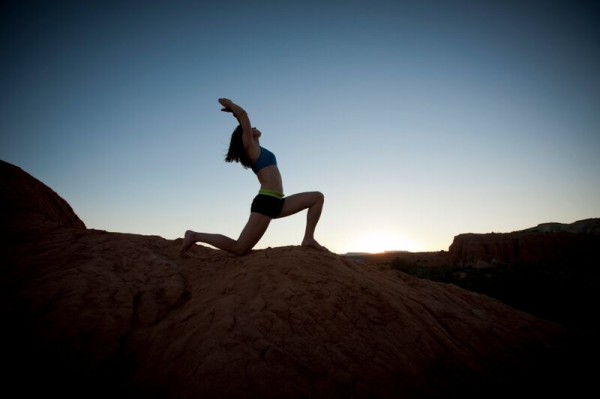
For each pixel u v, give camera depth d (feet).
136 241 14.08
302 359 7.26
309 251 12.69
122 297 9.53
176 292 10.46
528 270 167.63
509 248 234.58
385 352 8.37
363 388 7.07
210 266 12.96
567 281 114.42
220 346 7.09
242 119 11.64
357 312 9.62
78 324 8.04
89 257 11.52
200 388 6.20
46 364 7.04
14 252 11.64
